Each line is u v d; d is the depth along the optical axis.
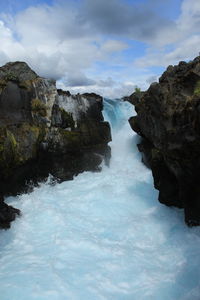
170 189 13.92
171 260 10.27
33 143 17.83
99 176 20.23
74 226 13.03
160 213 14.08
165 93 12.39
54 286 8.88
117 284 9.03
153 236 12.12
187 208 12.35
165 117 12.01
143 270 9.69
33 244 11.55
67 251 10.91
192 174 11.45
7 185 16.41
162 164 14.05
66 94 22.59
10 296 8.46
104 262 10.18
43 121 19.48
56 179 19.36
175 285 8.88
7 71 18.84
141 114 16.94
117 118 27.19
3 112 17.47
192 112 9.97
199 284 8.81
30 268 9.82
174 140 11.30
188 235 11.76
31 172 18.02
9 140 16.20
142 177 19.36
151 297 8.44
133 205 15.35
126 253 10.77
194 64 12.20
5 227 12.59
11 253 10.96
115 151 24.23
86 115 23.44
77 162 20.75
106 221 13.62
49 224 13.21
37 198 16.56
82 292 8.66
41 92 19.66
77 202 15.81
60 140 19.75
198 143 10.20
